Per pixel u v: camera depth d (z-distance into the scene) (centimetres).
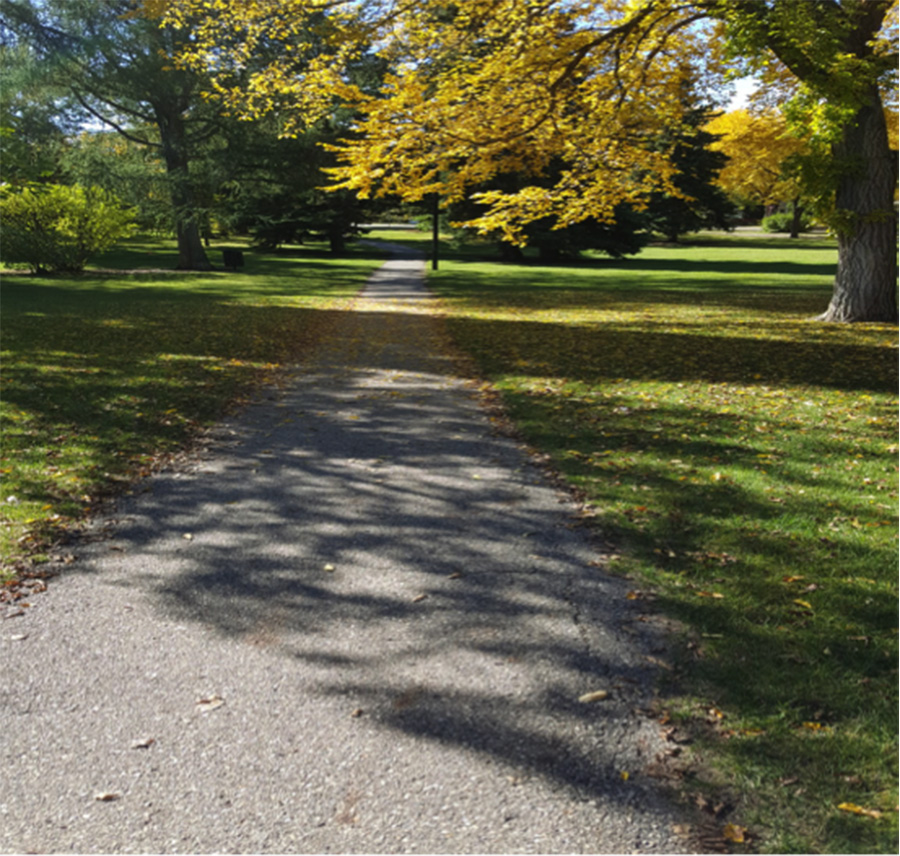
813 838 283
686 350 1392
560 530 576
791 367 1216
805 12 1240
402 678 389
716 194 5859
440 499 644
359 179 1231
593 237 4503
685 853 279
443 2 1297
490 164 1320
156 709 363
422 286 2933
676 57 1419
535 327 1744
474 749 335
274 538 565
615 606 461
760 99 2072
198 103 3177
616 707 364
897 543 541
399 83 1272
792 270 3806
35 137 2584
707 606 457
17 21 2155
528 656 409
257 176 3684
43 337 1425
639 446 779
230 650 415
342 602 470
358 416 927
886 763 322
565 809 300
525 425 869
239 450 785
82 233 3044
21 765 325
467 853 279
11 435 789
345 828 291
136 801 305
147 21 2377
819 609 453
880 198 1712
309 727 350
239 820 296
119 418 875
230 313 1923
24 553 526
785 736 339
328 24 1299
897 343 1445
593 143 1368
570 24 1328
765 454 750
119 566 516
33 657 406
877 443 786
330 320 1864
